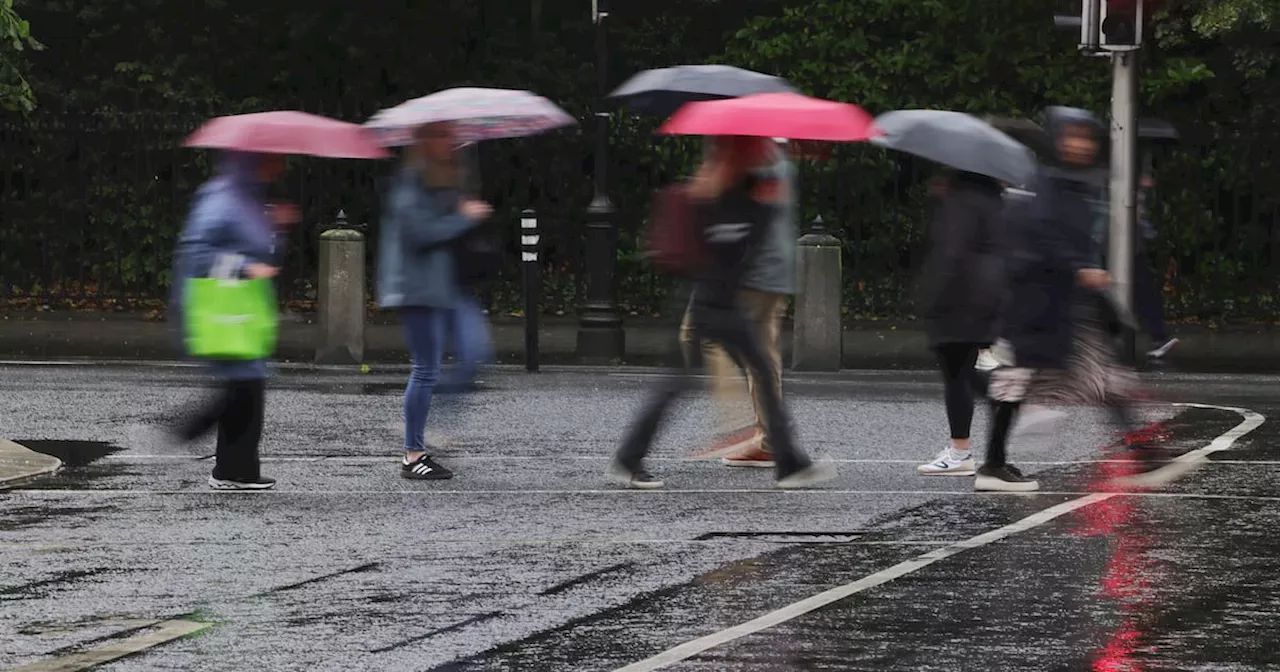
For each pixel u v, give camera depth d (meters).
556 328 45.78
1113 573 18.38
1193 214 51.59
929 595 17.39
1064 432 28.86
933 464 24.98
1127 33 36.41
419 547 19.69
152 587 17.64
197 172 52.25
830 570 18.52
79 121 48.03
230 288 23.09
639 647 15.34
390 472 24.89
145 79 52.22
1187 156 51.16
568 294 50.53
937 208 24.78
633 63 53.72
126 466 25.30
